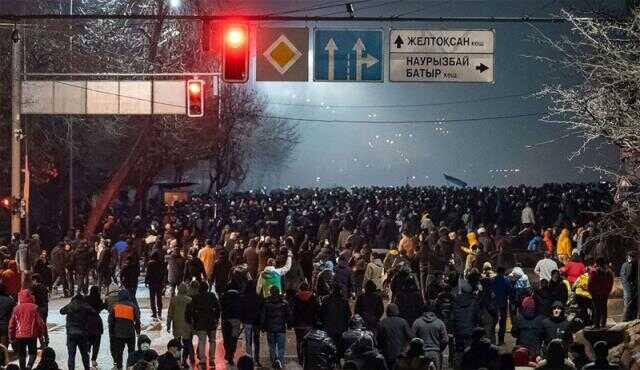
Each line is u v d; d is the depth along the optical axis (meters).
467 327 37.53
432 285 47.16
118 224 83.56
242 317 41.62
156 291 55.62
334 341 39.22
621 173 43.47
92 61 97.12
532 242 70.75
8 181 90.25
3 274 49.22
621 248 55.56
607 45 42.84
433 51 50.12
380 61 50.44
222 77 45.88
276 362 40.72
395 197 140.50
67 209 104.25
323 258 59.66
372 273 53.59
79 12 107.25
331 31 50.53
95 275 72.19
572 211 99.31
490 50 50.06
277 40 50.47
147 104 72.81
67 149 100.12
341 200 131.12
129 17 43.44
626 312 46.28
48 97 72.50
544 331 36.44
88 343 39.09
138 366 29.56
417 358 27.72
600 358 24.66
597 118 41.28
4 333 40.72
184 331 41.12
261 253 58.31
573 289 49.53
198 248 63.94
